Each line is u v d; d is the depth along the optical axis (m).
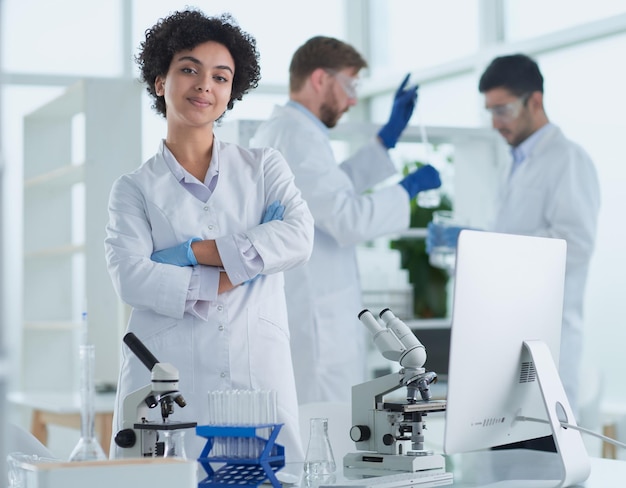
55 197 5.39
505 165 4.23
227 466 1.50
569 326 3.45
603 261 4.50
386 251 5.40
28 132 5.37
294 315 3.11
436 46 5.85
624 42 4.44
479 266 1.52
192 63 2.09
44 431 4.51
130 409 1.52
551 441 2.53
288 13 6.26
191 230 2.11
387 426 1.70
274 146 3.14
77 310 5.48
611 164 4.50
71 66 5.88
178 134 2.14
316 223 3.05
